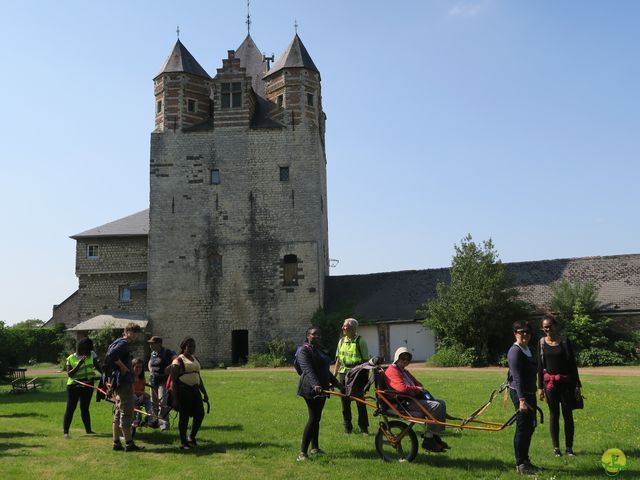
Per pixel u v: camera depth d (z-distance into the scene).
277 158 37.22
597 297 34.50
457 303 32.31
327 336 34.56
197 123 38.31
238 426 12.05
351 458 8.95
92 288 39.22
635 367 29.22
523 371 8.03
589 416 12.54
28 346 44.06
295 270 36.19
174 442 10.55
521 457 7.90
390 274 40.00
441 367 31.27
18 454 9.54
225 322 35.91
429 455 8.98
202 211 36.94
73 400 11.38
